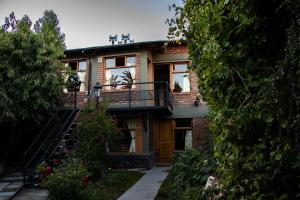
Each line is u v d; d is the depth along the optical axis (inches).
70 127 502.3
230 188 94.8
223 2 102.9
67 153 444.8
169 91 597.3
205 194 127.1
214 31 105.0
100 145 443.5
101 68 625.9
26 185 402.3
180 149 641.6
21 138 598.2
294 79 71.0
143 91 599.5
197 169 212.1
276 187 82.9
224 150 103.7
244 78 97.3
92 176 425.7
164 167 581.6
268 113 81.3
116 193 363.6
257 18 94.4
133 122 602.9
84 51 622.5
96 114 459.5
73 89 616.1
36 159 571.8
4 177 471.8
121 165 577.3
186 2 151.3
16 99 493.7
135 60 612.7
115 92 610.9
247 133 91.2
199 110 629.3
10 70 482.3
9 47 497.7
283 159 78.9
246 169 90.7
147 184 402.9
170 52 648.4
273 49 97.4
